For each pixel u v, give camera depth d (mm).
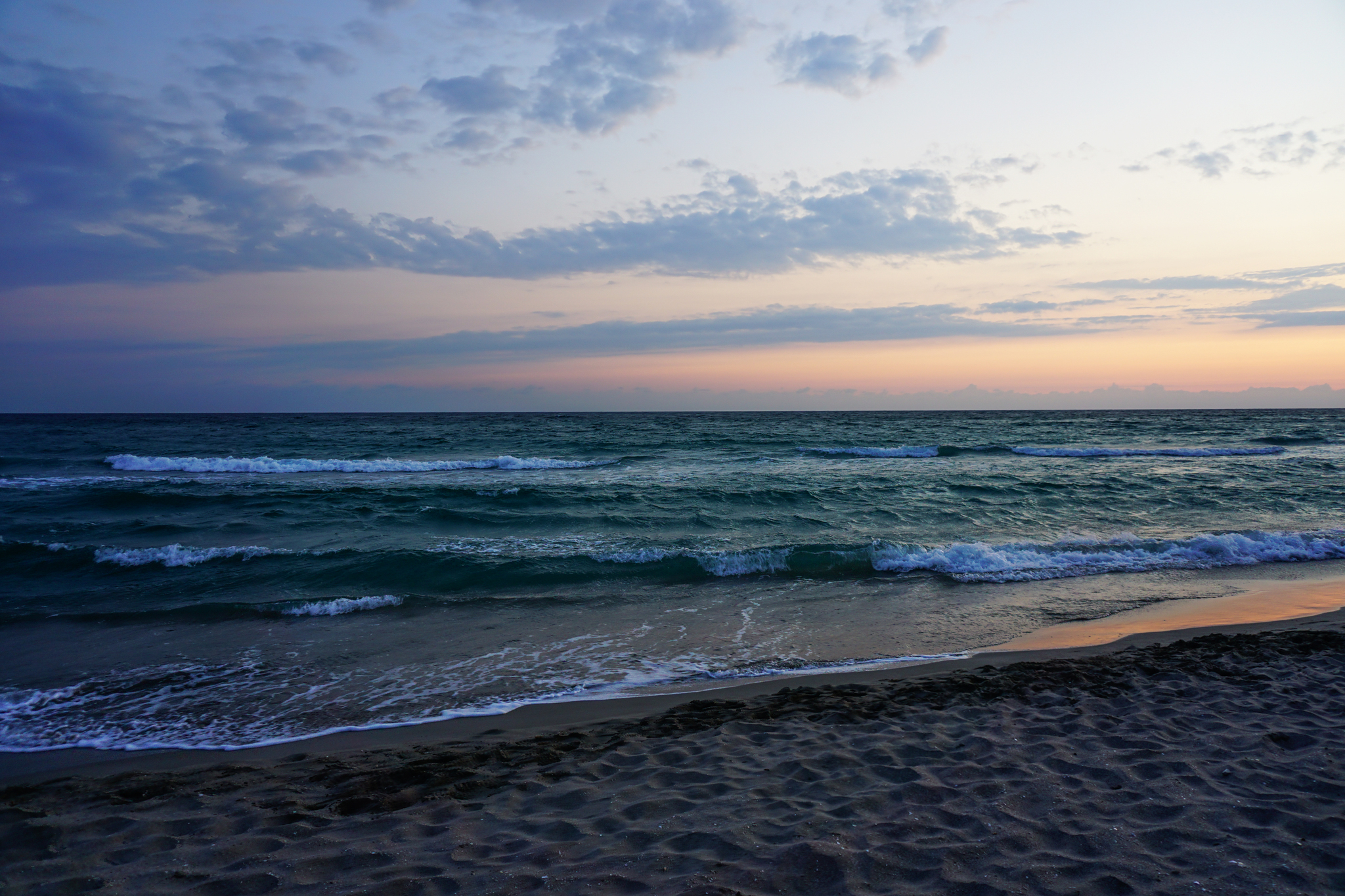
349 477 23922
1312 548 12164
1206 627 8016
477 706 6027
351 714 5871
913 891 2914
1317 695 5324
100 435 44750
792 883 2998
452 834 3568
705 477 22641
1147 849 3211
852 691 5879
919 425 60594
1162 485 19578
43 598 9664
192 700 6207
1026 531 14227
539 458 30906
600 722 5445
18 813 3932
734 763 4406
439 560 11117
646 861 3219
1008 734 4746
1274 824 3393
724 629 8234
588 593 9945
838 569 11180
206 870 3248
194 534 13883
